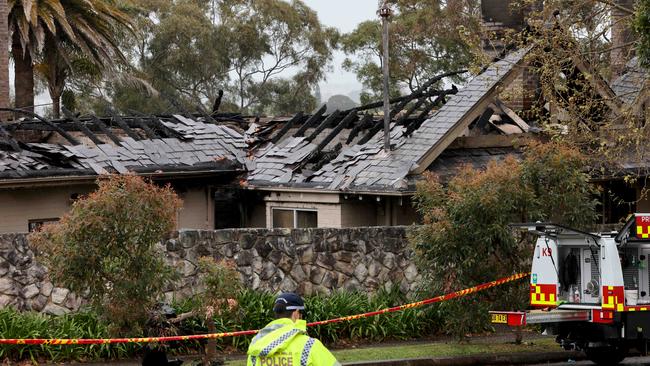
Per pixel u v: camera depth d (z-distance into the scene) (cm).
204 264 1239
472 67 1962
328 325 1527
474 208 1403
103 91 5047
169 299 1489
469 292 1415
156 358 1220
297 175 2123
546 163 1458
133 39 5003
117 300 1201
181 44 5100
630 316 1261
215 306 1227
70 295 1441
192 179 2191
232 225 2391
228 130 2369
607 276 1235
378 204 2038
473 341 1577
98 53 3566
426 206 1490
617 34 2145
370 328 1566
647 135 1789
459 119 1991
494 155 2092
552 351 1463
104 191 1197
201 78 5234
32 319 1360
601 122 1891
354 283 1659
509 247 1419
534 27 1853
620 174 2031
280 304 691
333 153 2161
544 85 1830
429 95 2266
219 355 1409
